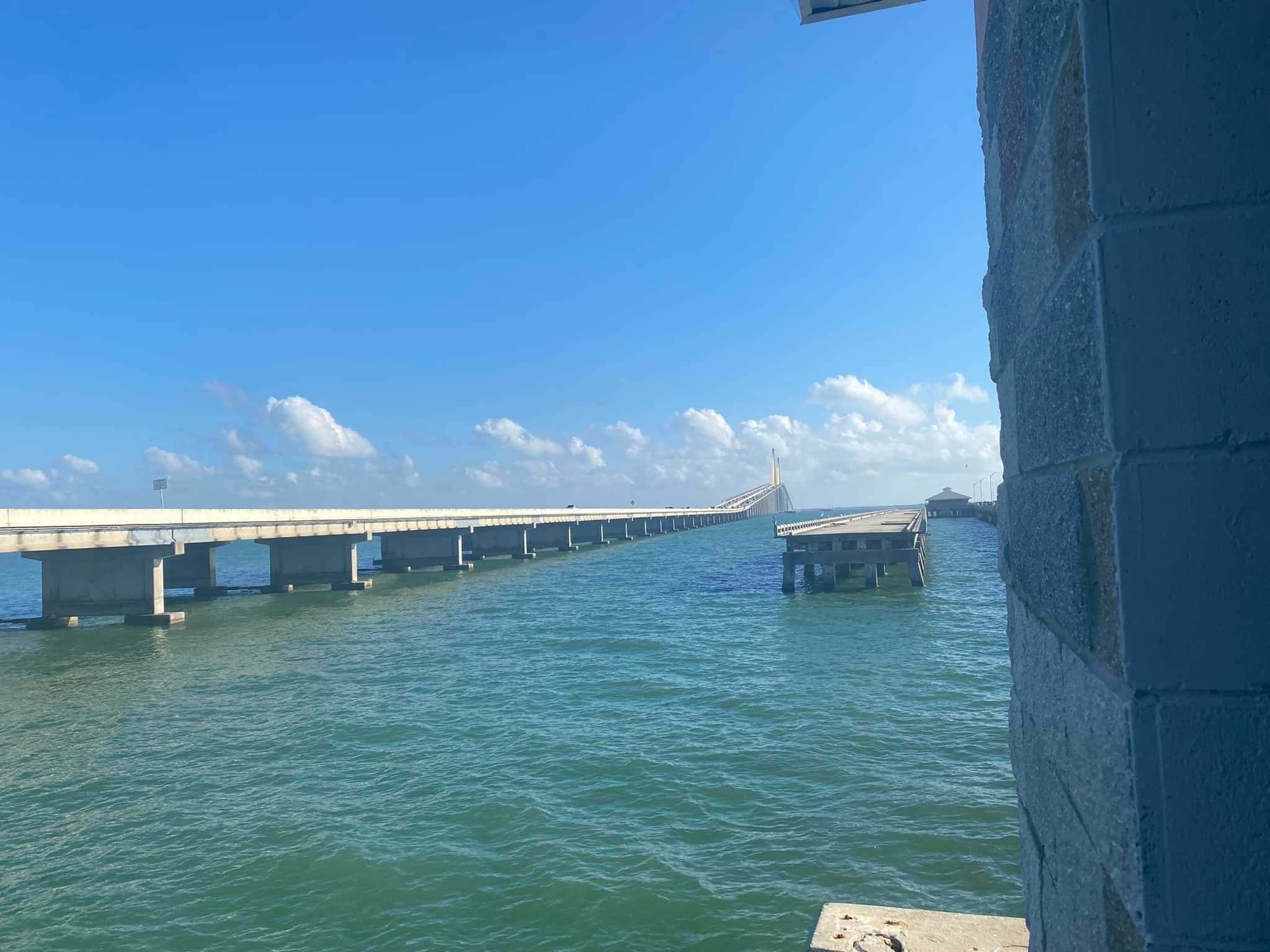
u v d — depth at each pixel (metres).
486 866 10.58
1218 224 1.42
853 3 4.04
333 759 16.08
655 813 12.09
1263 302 1.39
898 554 40.47
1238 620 1.37
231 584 72.12
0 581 106.06
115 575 38.75
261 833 12.20
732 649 26.67
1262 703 1.35
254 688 23.88
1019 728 2.92
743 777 13.48
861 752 14.53
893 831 10.91
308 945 8.91
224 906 9.92
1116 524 1.45
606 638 30.56
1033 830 2.69
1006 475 2.96
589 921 9.04
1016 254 2.41
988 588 41.50
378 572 73.31
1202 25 1.44
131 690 24.27
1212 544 1.40
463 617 39.62
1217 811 1.37
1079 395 1.68
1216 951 1.37
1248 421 1.38
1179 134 1.44
